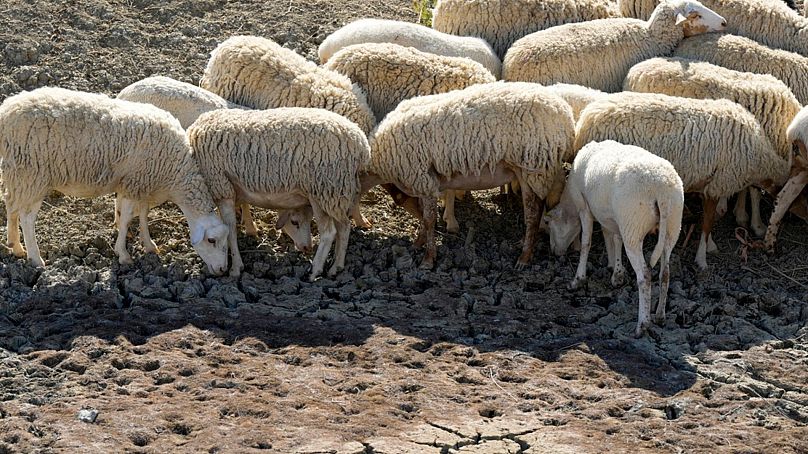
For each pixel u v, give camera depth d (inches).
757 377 420.2
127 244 522.6
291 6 717.3
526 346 438.3
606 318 466.0
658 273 510.9
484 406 388.8
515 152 497.0
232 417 374.0
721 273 519.2
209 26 685.3
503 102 496.1
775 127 543.8
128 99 531.2
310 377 402.6
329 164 487.2
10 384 391.5
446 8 634.8
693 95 549.6
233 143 490.6
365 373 409.1
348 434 363.9
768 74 565.9
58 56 642.2
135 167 485.1
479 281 499.2
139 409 374.3
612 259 506.0
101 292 470.3
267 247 530.3
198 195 495.8
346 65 560.7
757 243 535.2
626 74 595.2
